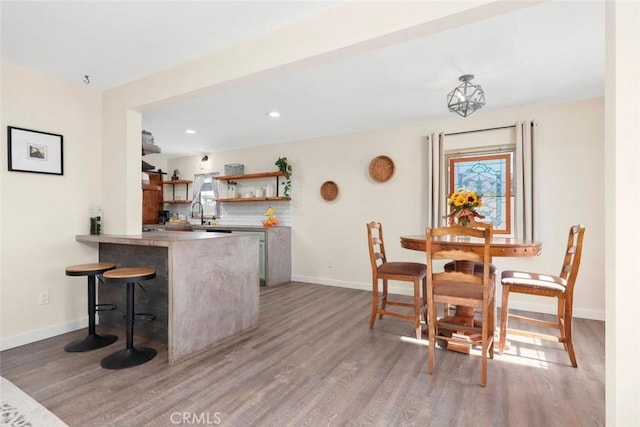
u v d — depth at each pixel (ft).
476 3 4.80
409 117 12.84
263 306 12.13
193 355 7.76
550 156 11.20
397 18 5.44
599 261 10.56
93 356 7.75
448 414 5.51
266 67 6.81
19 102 8.39
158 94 8.69
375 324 10.12
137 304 9.12
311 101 11.02
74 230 9.54
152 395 6.06
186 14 6.18
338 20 5.98
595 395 6.08
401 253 14.03
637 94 3.39
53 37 6.98
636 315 3.42
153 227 17.40
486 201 12.41
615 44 3.51
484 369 6.43
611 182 3.57
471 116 12.51
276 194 17.56
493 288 8.16
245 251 9.41
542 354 7.91
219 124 13.75
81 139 9.69
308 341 8.74
